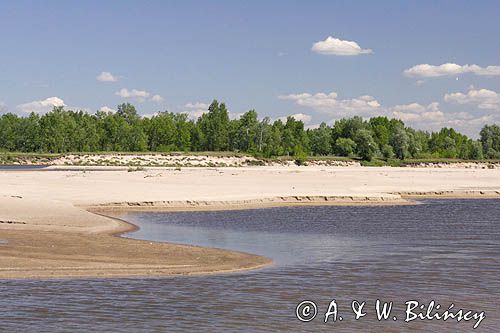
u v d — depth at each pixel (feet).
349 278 80.59
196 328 58.90
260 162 552.00
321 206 198.08
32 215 136.46
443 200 236.02
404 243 115.14
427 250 105.50
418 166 576.61
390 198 218.18
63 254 93.71
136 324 59.67
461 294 72.59
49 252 95.04
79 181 261.03
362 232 132.87
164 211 175.83
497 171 474.08
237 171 383.86
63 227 125.49
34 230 119.65
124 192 211.00
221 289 73.72
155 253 97.35
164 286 74.79
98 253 95.76
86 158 575.38
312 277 81.15
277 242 116.67
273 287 75.15
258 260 93.86
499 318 63.77
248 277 80.89
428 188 272.92
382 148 609.01
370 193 230.07
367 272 84.64
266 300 69.10
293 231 134.51
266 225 145.38
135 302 67.10
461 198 247.70
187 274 82.28
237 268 86.94
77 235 115.24
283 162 553.23
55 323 59.62
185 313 63.62
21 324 59.26
